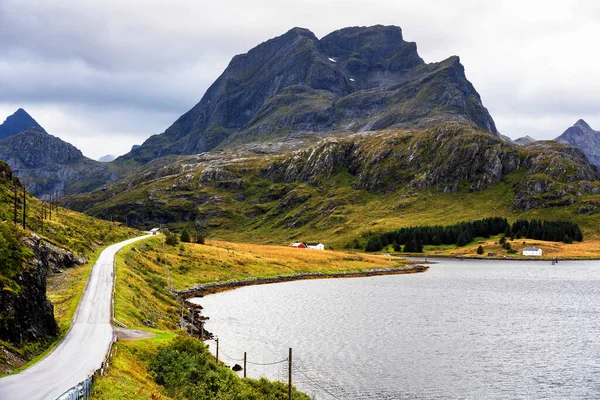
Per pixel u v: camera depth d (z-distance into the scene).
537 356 69.62
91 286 77.00
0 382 33.12
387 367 63.53
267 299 120.56
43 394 30.20
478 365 64.94
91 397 29.86
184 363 44.66
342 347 73.31
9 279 42.25
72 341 46.75
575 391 55.47
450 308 111.12
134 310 66.56
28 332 42.38
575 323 93.94
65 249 96.62
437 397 53.28
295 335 81.00
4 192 124.38
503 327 89.62
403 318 97.69
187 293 120.88
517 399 53.09
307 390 54.69
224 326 86.81
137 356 45.12
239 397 42.22
